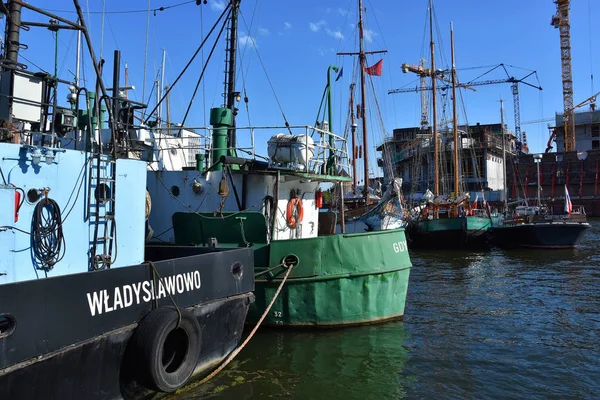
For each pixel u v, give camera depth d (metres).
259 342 9.11
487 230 31.09
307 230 12.56
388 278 10.61
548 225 29.88
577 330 10.60
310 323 9.95
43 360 4.43
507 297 14.71
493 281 18.20
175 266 6.22
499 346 9.28
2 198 5.38
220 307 7.09
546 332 10.40
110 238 6.70
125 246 7.09
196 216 10.45
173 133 15.41
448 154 66.69
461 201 35.22
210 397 6.55
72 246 6.25
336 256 9.97
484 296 14.91
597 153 75.31
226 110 11.86
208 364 6.99
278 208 11.34
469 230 30.38
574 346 9.34
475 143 71.06
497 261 25.02
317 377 7.39
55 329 4.56
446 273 20.58
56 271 6.01
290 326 9.93
